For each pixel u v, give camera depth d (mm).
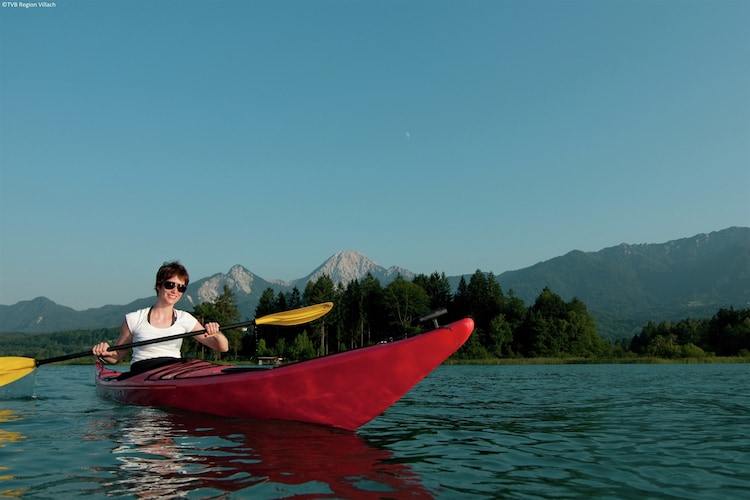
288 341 79000
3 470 3686
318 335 78812
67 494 3156
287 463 3918
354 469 3803
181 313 7367
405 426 6070
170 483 3379
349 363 5070
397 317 79125
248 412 5715
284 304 89312
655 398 10375
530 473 3908
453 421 6645
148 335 7070
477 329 76250
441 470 3900
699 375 23266
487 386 14383
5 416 6148
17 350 163000
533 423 6582
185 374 6492
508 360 64188
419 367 4883
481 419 6895
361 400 5180
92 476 3535
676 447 5023
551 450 4801
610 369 34594
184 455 4133
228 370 6277
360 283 86688
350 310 83062
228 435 4910
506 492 3395
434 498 3205
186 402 6219
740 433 5891
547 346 75625
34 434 4969
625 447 4996
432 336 4785
